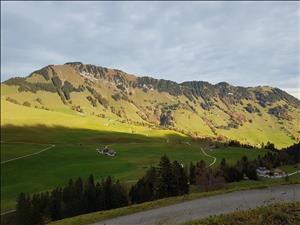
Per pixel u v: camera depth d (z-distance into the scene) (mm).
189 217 31328
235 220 25094
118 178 148875
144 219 33375
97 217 37156
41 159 198375
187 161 192750
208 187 93375
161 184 84875
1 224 100000
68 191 101188
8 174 165875
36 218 91375
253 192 37312
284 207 25531
